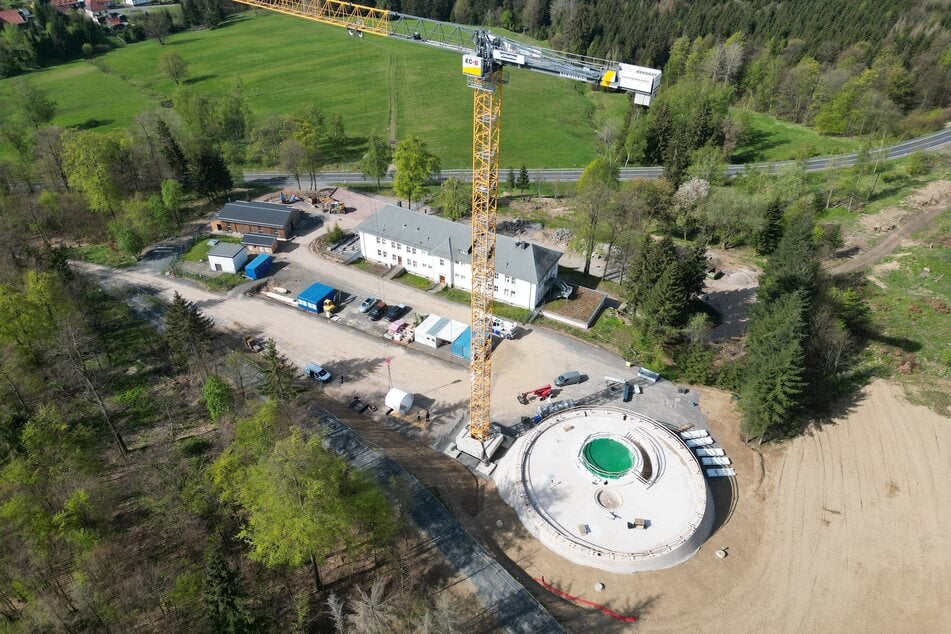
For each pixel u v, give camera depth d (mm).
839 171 150750
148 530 65062
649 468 75000
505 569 63594
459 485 75438
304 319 106312
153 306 109188
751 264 120625
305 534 51969
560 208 147250
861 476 77312
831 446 81438
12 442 69562
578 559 66000
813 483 76500
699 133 174625
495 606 59906
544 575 65000
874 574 65812
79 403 85500
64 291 97125
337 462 58281
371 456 75750
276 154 171875
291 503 52938
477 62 60875
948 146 161375
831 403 87688
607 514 69562
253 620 50156
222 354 95375
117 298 111375
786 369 75875
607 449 77938
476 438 80812
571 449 77750
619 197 120562
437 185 164375
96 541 58938
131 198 139750
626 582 64375
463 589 61344
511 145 194125
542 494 72312
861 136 185250
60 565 59531
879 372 91875
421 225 117000
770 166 159875
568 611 61531
